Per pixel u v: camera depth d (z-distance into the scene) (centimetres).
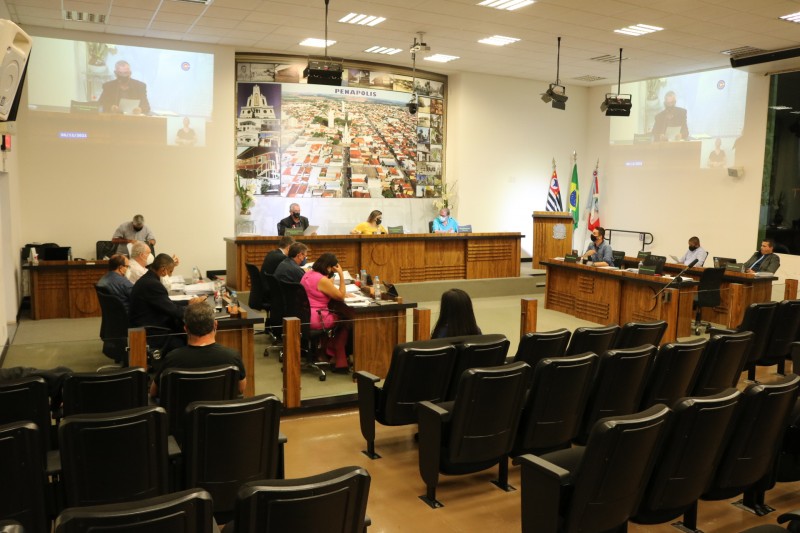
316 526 198
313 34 1009
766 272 895
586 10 848
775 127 1134
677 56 1116
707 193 1252
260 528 191
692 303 766
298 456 412
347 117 1216
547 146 1441
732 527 326
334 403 504
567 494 253
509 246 1092
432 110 1316
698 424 266
